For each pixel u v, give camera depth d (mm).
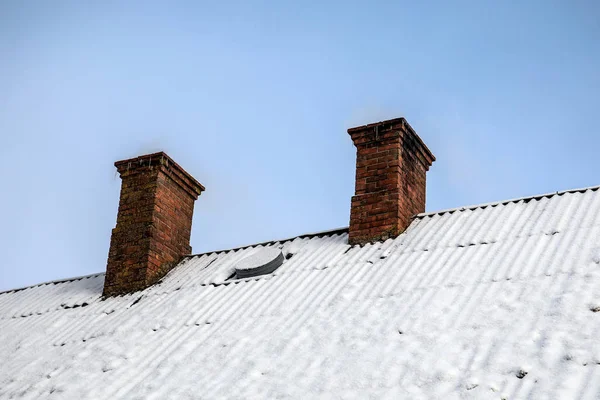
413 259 12016
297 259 13625
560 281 9898
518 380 8195
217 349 11023
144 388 10500
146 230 15133
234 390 9766
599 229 10977
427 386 8625
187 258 15594
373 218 13547
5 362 12859
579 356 8219
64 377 11648
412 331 9844
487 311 9727
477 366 8680
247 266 13477
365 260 12617
